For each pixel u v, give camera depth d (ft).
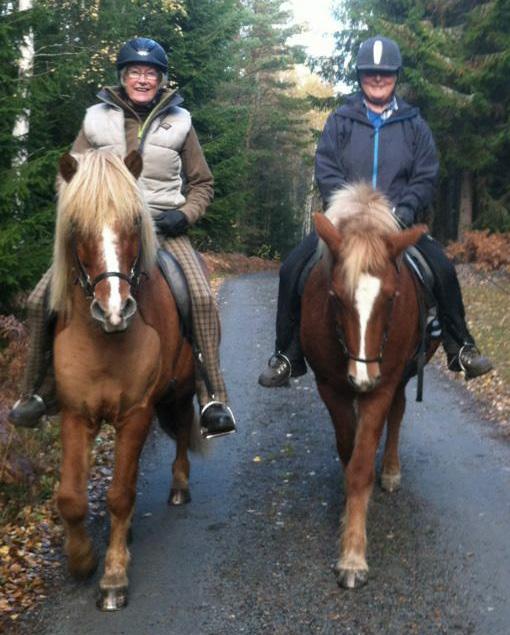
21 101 25.59
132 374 12.22
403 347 13.93
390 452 17.06
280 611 12.08
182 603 12.38
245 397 25.58
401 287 13.80
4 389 19.84
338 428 14.85
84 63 31.55
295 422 22.70
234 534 14.98
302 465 18.95
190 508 16.38
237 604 12.32
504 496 16.60
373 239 12.44
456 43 60.85
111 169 11.30
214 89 66.28
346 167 16.29
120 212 11.11
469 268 53.88
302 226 145.48
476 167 58.49
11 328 21.25
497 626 11.55
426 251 15.99
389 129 16.12
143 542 14.71
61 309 12.01
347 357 13.26
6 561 13.50
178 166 15.14
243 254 104.88
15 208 24.94
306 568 13.47
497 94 59.26
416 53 59.16
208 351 14.62
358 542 13.08
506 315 37.58
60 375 12.07
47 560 13.80
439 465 18.72
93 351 11.88
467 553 13.93
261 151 112.57
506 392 24.57
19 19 26.45
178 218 14.65
